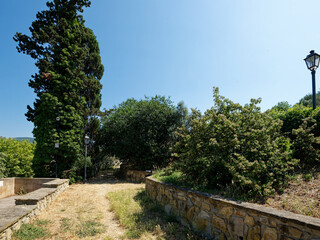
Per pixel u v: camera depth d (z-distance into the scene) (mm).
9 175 9578
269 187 3148
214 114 4531
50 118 8984
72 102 9797
